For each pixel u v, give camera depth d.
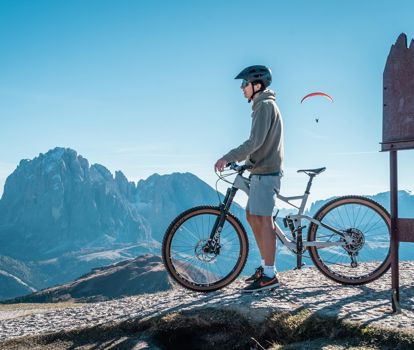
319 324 3.02
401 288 3.82
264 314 3.34
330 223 4.06
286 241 4.05
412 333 2.64
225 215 4.06
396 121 3.10
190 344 3.47
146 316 3.65
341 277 4.05
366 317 2.99
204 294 4.07
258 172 3.97
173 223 4.03
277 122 3.99
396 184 3.15
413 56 3.03
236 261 4.07
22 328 3.96
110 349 3.34
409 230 3.07
